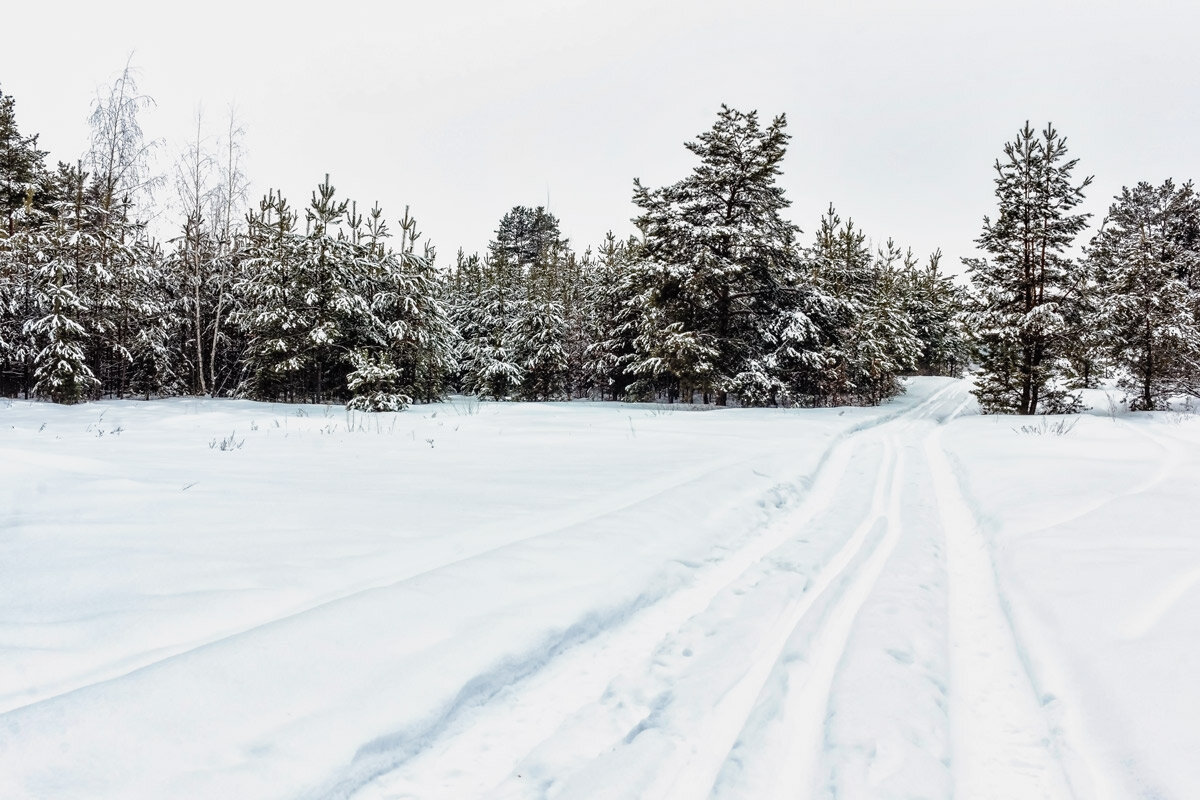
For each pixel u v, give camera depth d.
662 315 23.95
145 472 6.66
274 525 4.71
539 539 4.49
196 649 2.57
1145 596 3.33
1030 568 4.02
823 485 7.95
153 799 1.82
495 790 2.15
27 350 18.23
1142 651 2.74
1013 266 22.25
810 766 2.23
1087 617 3.17
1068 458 8.66
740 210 23.59
